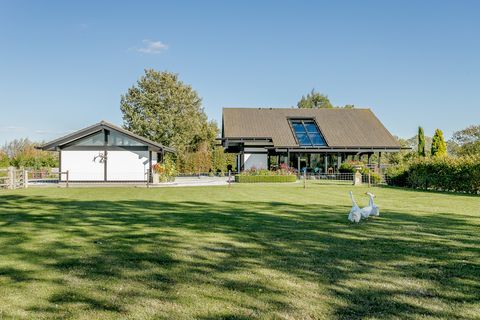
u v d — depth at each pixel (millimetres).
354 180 22516
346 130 33250
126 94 44719
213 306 3496
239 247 5820
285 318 3248
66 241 6270
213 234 6844
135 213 9742
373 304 3557
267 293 3828
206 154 38938
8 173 20219
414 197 14516
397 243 6109
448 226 7730
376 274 4465
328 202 12414
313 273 4496
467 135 40000
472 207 11141
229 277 4340
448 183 17984
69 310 3416
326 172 31156
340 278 4312
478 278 4328
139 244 6035
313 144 31141
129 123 44125
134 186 22031
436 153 33688
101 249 5699
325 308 3459
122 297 3729
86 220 8555
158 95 44344
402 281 4215
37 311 3398
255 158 31562
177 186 21438
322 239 6406
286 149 30047
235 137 31250
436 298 3709
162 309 3432
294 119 34719
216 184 23156
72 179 24906
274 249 5688
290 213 9695
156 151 27094
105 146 25094
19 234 6883
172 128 43812
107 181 25062
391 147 31188
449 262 4988
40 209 10609
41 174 30625
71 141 24891
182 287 4004
